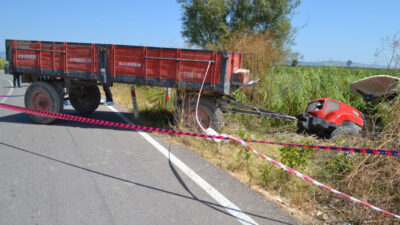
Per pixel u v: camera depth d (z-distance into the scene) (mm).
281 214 3221
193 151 5301
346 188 3869
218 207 3307
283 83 9312
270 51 10672
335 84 9195
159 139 6027
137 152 5141
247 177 4242
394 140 4164
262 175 4113
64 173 4098
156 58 6234
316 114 6406
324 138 6336
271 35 12094
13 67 7348
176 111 6586
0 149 5059
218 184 3914
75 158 4734
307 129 6688
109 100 10523
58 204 3236
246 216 3133
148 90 11773
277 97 8633
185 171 4328
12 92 14297
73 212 3078
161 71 6297
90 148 5285
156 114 8297
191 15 23188
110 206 3238
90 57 6676
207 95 6562
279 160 5012
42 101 7098
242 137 6031
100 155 4918
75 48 6746
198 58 5988
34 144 5422
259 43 10758
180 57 6098
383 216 3211
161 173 4223
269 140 6539
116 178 3996
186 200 3441
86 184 3770
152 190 3672
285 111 8375
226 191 3715
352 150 2791
